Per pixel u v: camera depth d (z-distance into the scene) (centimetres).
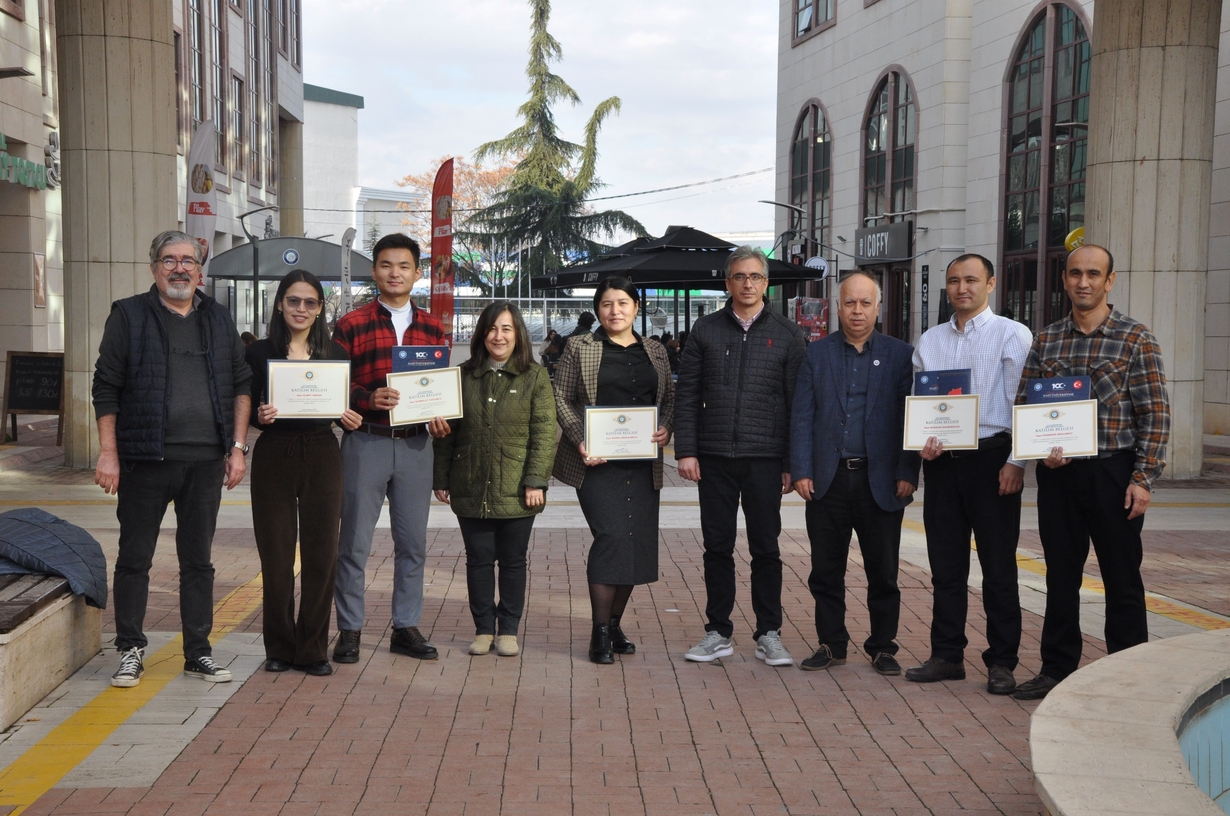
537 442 595
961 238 3406
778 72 4716
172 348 531
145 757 445
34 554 546
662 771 440
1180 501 1203
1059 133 2922
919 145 3516
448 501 620
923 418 540
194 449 534
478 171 5634
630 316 607
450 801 407
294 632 571
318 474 558
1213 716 369
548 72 4472
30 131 2047
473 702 523
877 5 3803
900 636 656
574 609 714
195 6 3231
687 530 1002
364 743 466
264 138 4197
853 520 582
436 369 572
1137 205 1341
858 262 3881
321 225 8531
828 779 433
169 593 731
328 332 575
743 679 566
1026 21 3011
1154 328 1354
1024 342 547
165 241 527
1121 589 525
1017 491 547
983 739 480
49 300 2186
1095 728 317
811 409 580
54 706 505
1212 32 1327
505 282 4847
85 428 1336
